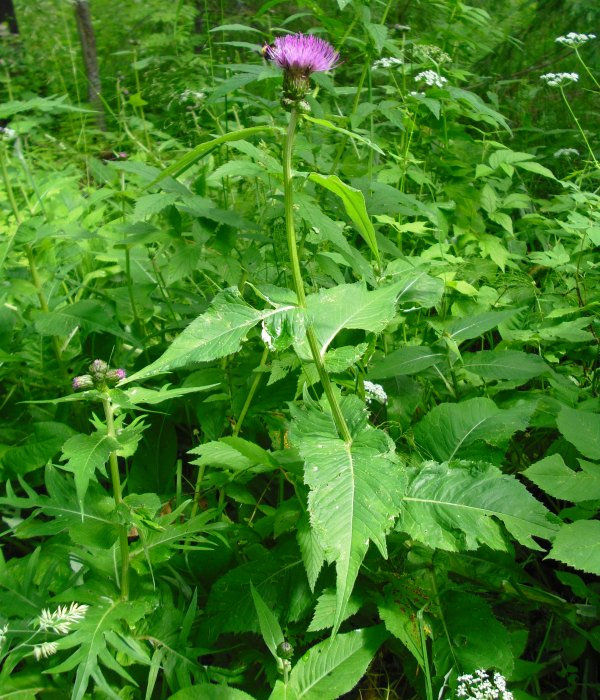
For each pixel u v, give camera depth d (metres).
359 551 1.46
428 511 1.79
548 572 2.37
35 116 5.50
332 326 1.74
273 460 1.87
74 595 1.77
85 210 3.19
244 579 1.96
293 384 2.42
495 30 5.72
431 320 2.95
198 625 1.99
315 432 1.77
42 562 1.99
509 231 3.62
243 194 3.59
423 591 1.92
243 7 6.15
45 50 6.85
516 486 1.78
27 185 3.35
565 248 3.77
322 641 1.83
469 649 1.81
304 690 1.70
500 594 2.15
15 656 1.65
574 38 3.99
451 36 4.12
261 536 2.16
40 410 2.67
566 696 2.03
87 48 7.06
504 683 1.70
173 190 2.45
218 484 2.21
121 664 1.79
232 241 2.48
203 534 2.18
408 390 2.51
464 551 2.06
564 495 1.91
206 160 3.46
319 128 3.63
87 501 1.87
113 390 1.60
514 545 2.37
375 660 2.06
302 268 2.88
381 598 1.88
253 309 1.62
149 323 3.13
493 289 3.19
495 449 2.06
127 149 5.10
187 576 2.17
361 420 1.81
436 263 2.84
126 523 1.71
